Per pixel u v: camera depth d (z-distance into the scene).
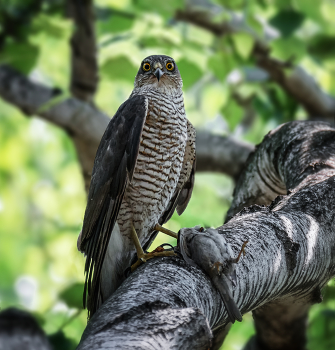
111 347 3.11
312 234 5.01
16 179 15.72
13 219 15.30
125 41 10.09
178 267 4.17
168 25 10.78
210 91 12.09
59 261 11.69
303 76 11.86
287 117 12.16
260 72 11.75
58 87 10.38
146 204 6.40
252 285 4.35
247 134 13.55
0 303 9.38
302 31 12.14
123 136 6.14
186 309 3.50
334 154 6.66
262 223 4.80
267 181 7.75
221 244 4.24
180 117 6.66
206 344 3.42
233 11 11.37
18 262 13.49
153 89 6.68
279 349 7.29
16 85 10.22
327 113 12.39
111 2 11.04
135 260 6.34
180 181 7.37
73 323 7.69
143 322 3.35
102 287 5.98
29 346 4.16
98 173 6.14
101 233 5.88
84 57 10.12
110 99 12.45
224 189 13.97
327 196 5.54
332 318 8.35
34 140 15.41
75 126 10.29
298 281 4.85
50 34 9.84
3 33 9.87
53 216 14.55
